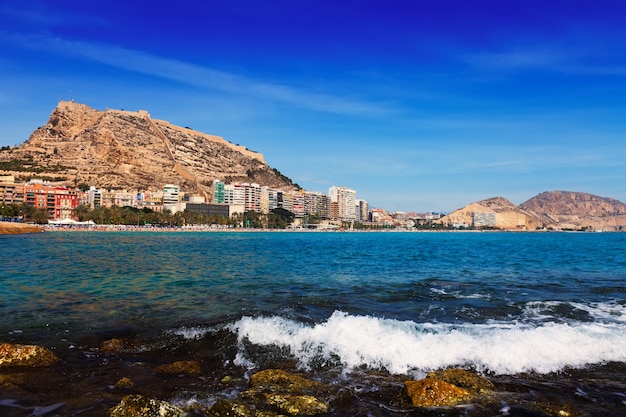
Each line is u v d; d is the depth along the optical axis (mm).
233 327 17312
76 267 42281
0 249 68688
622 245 111750
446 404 11086
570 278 35656
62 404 10773
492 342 15312
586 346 15203
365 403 11297
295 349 15227
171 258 56375
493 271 41406
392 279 34781
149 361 14180
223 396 11492
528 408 10945
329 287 30109
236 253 68812
